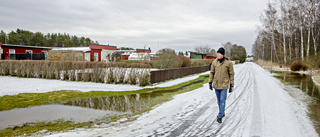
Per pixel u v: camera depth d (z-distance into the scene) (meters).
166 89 10.80
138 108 6.32
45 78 13.62
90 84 11.35
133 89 10.44
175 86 12.13
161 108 6.24
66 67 12.80
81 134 3.97
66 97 8.07
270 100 7.35
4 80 12.62
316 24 30.30
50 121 4.93
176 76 16.95
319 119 4.95
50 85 10.80
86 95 8.58
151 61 25.86
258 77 17.75
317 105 6.58
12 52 26.48
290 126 4.40
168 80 15.11
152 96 8.56
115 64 11.86
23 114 5.57
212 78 4.90
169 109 6.07
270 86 11.47
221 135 3.90
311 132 4.04
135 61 26.70
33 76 14.03
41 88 9.87
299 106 6.42
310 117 5.14
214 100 7.39
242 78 16.50
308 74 21.97
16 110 5.98
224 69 4.55
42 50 31.02
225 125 4.51
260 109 5.97
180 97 8.14
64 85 10.84
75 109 6.18
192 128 4.32
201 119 4.99
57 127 4.46
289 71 28.11
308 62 27.05
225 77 4.57
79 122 4.84
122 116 5.39
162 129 4.26
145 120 4.96
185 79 16.59
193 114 5.46
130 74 11.78
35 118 5.19
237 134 3.95
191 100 7.42
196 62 31.67
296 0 30.25
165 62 22.09
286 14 33.53
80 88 10.13
